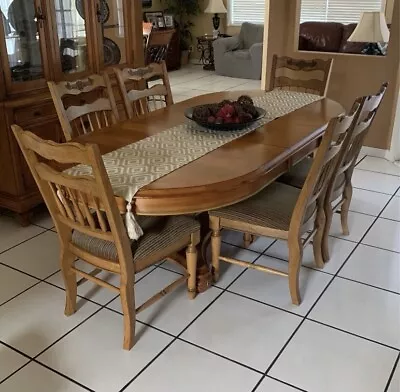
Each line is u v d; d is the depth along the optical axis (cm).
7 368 202
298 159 248
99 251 208
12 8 294
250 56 788
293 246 230
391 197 360
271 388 192
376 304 241
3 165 309
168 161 216
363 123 242
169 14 901
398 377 196
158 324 228
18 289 255
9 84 298
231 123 249
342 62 431
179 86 748
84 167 212
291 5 440
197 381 195
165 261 279
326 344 215
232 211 238
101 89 325
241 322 229
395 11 395
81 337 220
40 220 331
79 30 342
